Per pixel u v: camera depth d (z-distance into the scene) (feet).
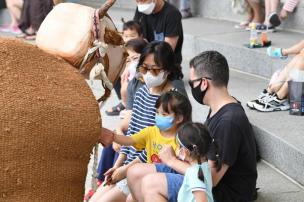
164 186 10.69
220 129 10.86
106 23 8.25
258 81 21.98
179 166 10.33
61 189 7.07
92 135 7.11
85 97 7.19
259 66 22.61
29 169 6.79
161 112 11.33
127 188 12.28
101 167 14.28
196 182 9.82
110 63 8.46
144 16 19.90
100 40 8.11
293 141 15.21
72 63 8.00
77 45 7.89
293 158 14.89
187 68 24.85
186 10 32.60
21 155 6.72
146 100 12.90
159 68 12.32
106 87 8.54
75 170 7.14
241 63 23.63
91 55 7.95
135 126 13.05
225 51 24.49
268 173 15.51
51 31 8.09
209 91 11.18
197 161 10.16
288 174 15.23
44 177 6.91
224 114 10.96
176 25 19.54
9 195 6.77
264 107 17.75
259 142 16.39
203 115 18.51
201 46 26.14
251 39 23.36
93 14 8.05
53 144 6.89
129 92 14.70
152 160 11.77
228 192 11.43
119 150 13.64
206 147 10.11
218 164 10.66
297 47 18.66
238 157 11.24
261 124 16.62
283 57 19.61
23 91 6.82
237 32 27.09
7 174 6.68
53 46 7.98
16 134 6.66
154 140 11.68
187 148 10.13
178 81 12.87
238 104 11.21
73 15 8.13
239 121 10.90
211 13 32.27
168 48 12.51
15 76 6.90
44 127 6.81
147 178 10.86
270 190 14.52
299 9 26.00
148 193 10.77
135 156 12.86
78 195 7.27
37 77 7.04
